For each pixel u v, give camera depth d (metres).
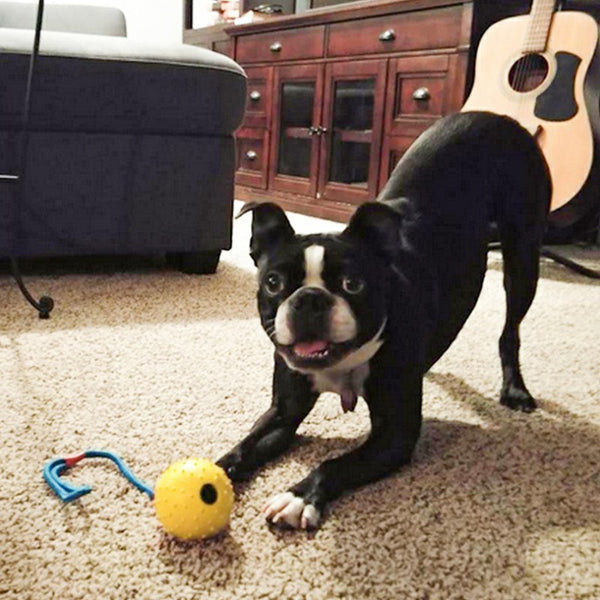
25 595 0.70
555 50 2.25
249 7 4.10
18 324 1.54
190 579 0.74
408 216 1.10
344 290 0.88
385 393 0.96
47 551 0.77
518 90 2.33
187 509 0.77
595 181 2.21
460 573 0.76
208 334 1.53
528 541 0.83
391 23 2.76
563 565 0.79
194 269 2.10
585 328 1.72
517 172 1.25
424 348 1.00
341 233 0.94
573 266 2.32
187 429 1.07
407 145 2.76
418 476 0.97
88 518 0.83
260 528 0.83
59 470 0.93
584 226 2.56
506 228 1.26
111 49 1.81
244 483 0.94
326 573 0.75
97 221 1.93
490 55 2.38
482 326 1.72
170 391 1.21
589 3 2.63
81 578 0.73
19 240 1.85
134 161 1.92
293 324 0.86
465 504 0.90
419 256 1.05
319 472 0.90
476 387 1.33
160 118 1.90
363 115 3.09
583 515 0.89
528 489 0.95
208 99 1.93
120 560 0.76
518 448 1.07
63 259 2.21
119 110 1.85
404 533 0.83
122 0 4.57
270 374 1.31
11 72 1.71
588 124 2.18
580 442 1.10
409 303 0.98
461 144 1.21
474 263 1.17
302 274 0.89
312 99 3.30
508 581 0.75
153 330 1.54
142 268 2.15
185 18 4.41
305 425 1.12
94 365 1.31
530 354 1.52
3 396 1.15
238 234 2.77
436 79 2.61
